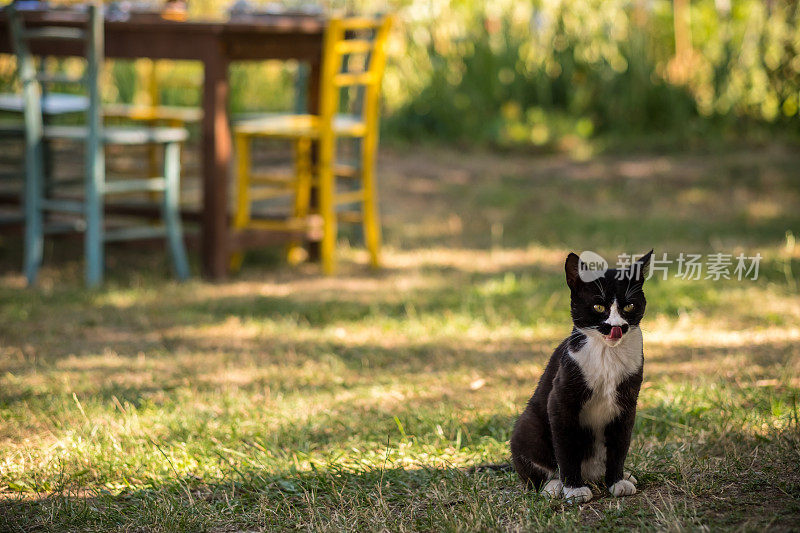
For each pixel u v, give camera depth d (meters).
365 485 3.18
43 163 7.18
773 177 9.55
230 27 6.00
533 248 7.41
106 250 7.27
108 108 7.27
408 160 10.82
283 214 7.57
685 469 3.12
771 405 3.71
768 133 11.12
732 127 11.28
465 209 8.91
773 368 4.34
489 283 6.25
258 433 3.70
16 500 3.10
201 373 4.54
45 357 4.75
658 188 9.48
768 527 2.62
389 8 11.70
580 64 12.02
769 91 11.38
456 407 4.01
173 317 5.53
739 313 5.41
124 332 5.26
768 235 7.59
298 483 3.18
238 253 6.79
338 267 6.92
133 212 6.73
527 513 2.82
